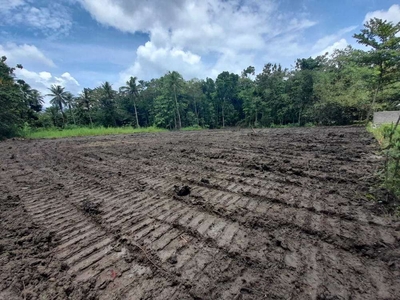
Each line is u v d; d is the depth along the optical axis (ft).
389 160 10.93
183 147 27.68
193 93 136.36
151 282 5.23
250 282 5.02
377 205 8.43
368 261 5.60
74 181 14.14
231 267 5.57
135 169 16.72
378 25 42.37
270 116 111.75
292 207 8.76
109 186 12.75
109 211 9.36
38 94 125.70
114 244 6.93
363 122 54.90
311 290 4.73
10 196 11.36
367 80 49.06
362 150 19.02
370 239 6.42
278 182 11.88
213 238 6.91
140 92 145.28
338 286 4.83
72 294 4.98
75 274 5.63
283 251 6.11
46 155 25.73
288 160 16.61
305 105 88.94
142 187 12.31
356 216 7.78
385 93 49.39
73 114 131.64
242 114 142.61
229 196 10.26
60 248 6.81
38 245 6.97
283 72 117.91
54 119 127.13
